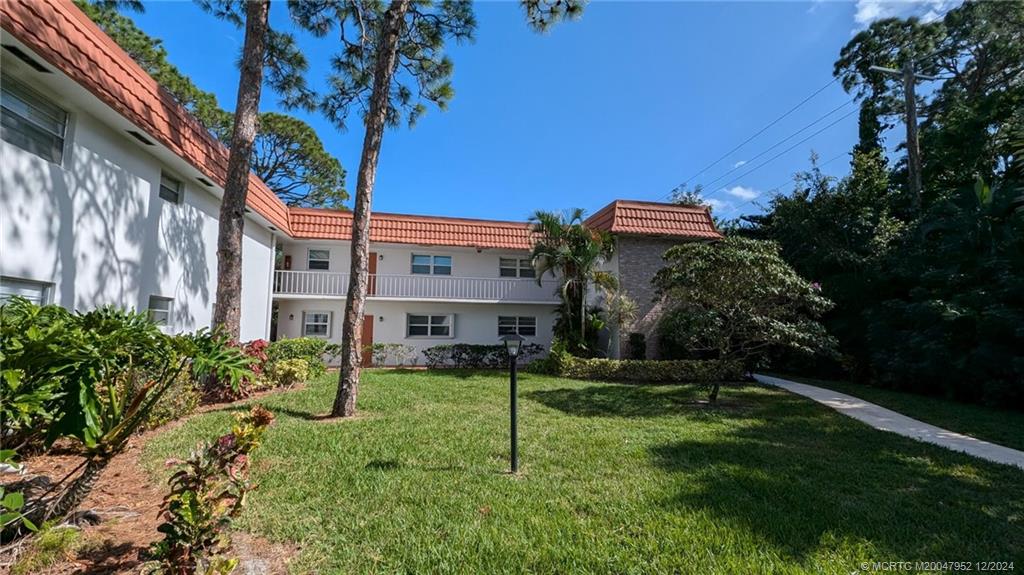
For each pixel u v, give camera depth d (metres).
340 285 17.42
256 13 9.16
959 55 19.33
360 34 10.78
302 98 11.29
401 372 15.03
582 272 15.30
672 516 3.82
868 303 13.50
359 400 8.95
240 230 9.02
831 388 12.43
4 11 5.13
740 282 8.86
